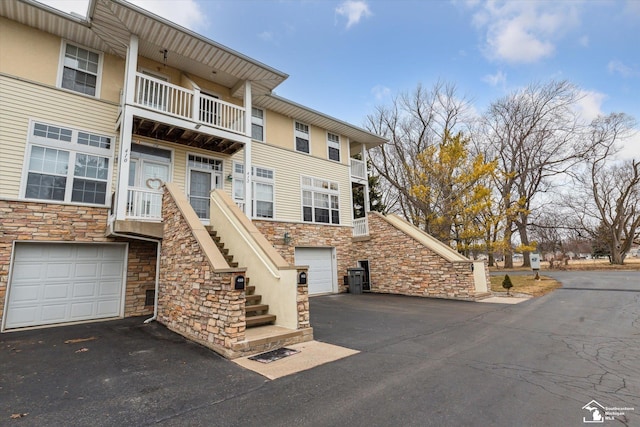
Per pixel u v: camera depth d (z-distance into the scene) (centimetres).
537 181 2544
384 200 2791
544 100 2352
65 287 783
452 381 374
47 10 773
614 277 1570
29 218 747
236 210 790
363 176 1670
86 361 474
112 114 904
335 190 1512
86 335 638
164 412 311
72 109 844
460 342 550
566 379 376
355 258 1481
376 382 375
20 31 803
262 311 631
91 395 353
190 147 1045
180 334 632
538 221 2677
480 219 1695
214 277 530
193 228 615
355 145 1775
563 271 2070
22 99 780
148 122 862
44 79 817
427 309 904
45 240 759
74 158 829
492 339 566
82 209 816
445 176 1485
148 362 464
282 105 1310
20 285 730
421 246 1212
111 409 319
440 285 1134
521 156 2447
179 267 664
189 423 289
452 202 1453
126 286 853
